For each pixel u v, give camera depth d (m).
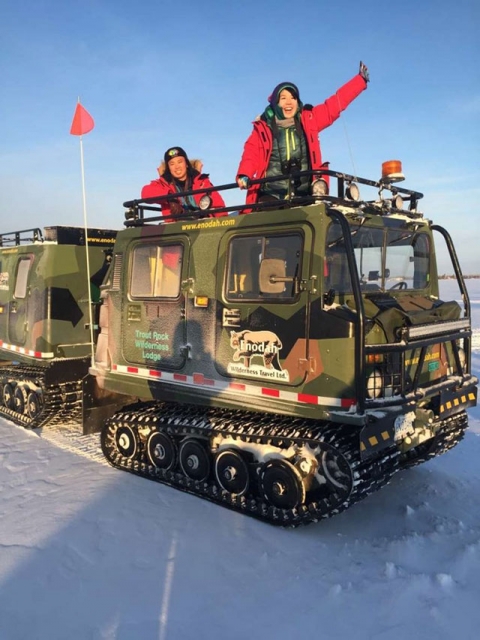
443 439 5.11
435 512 4.66
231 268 4.70
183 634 3.10
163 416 5.36
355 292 3.88
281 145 5.51
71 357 7.16
